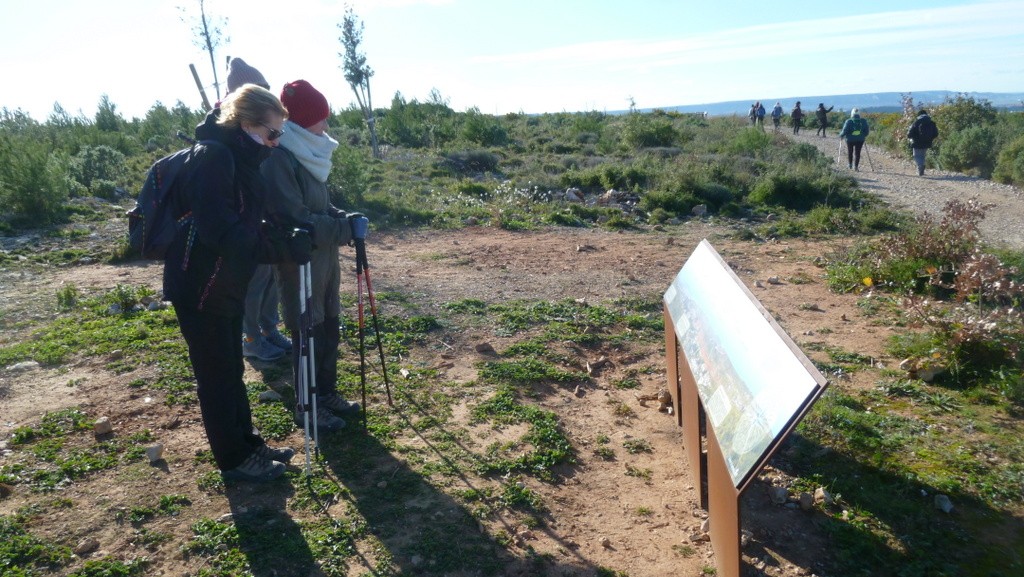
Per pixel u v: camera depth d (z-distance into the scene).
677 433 4.39
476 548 3.20
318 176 3.94
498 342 5.75
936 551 3.17
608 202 13.73
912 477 3.69
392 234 10.57
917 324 5.62
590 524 3.46
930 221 7.97
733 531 2.51
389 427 4.27
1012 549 3.18
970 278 5.88
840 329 6.14
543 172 16.84
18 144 10.54
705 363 3.25
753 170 17.38
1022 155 17.34
